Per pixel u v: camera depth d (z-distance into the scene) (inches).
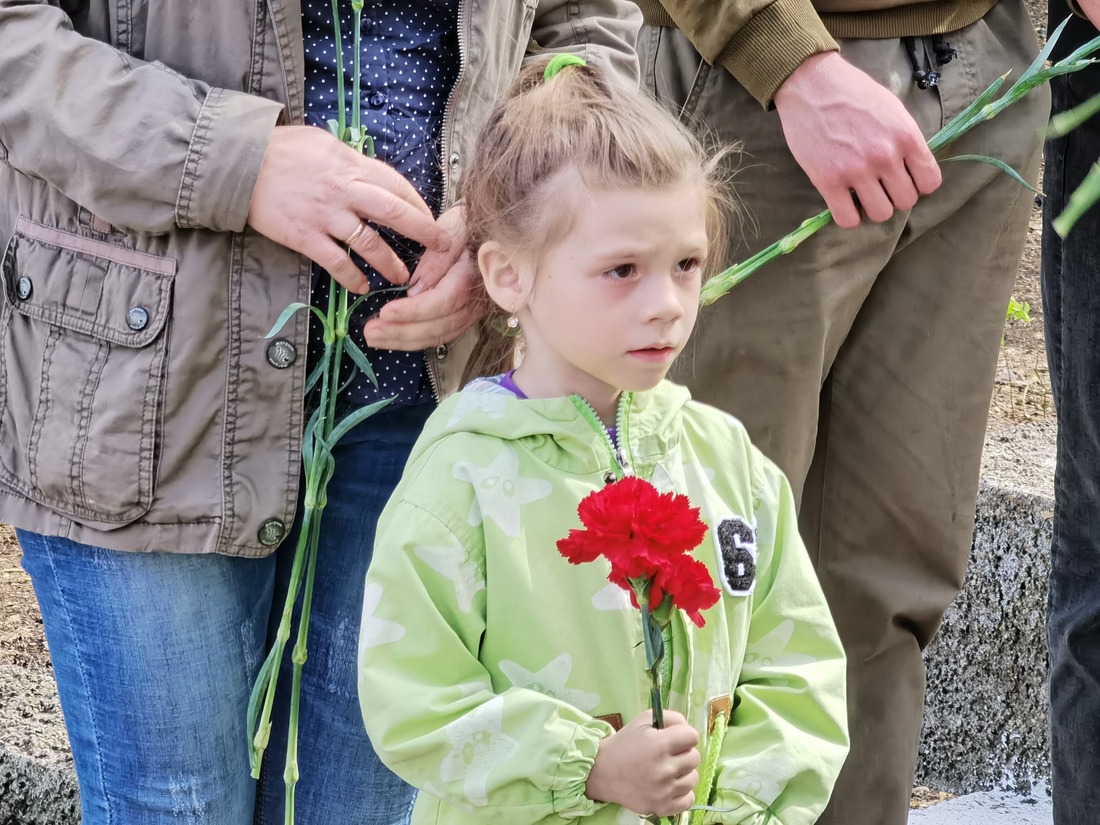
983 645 257.4
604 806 124.5
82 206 144.6
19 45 140.9
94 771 153.8
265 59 146.5
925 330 193.6
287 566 161.8
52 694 239.5
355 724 162.7
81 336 145.1
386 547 127.7
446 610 126.5
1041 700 250.7
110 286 144.5
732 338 186.2
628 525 109.9
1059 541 194.2
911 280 193.0
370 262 146.0
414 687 123.6
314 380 148.9
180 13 146.3
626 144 126.7
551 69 142.7
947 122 184.4
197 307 143.7
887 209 172.4
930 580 201.5
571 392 134.0
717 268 152.0
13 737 226.1
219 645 152.1
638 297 127.0
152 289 143.6
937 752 266.5
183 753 151.6
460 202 153.3
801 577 140.1
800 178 182.5
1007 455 273.6
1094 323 185.5
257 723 160.6
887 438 196.4
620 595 127.2
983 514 254.7
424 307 147.9
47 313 145.4
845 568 200.2
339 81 148.0
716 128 184.9
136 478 143.6
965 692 261.3
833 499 200.2
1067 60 150.8
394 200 143.8
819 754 131.4
